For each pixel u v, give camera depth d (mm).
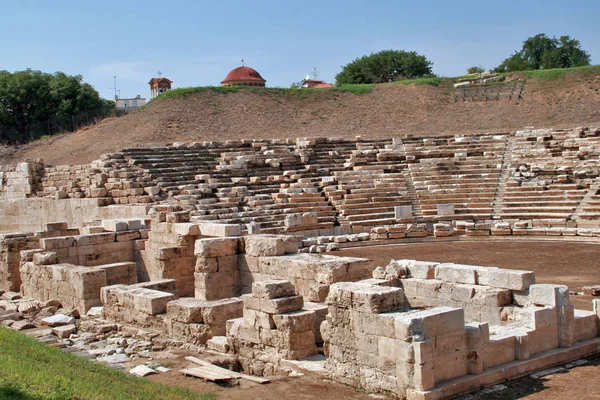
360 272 18328
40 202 43469
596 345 14289
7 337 15531
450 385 11758
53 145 62594
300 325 14531
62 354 14797
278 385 13195
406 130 60875
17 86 76312
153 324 17938
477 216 39906
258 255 20859
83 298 21062
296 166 46594
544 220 37594
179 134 59531
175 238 25016
